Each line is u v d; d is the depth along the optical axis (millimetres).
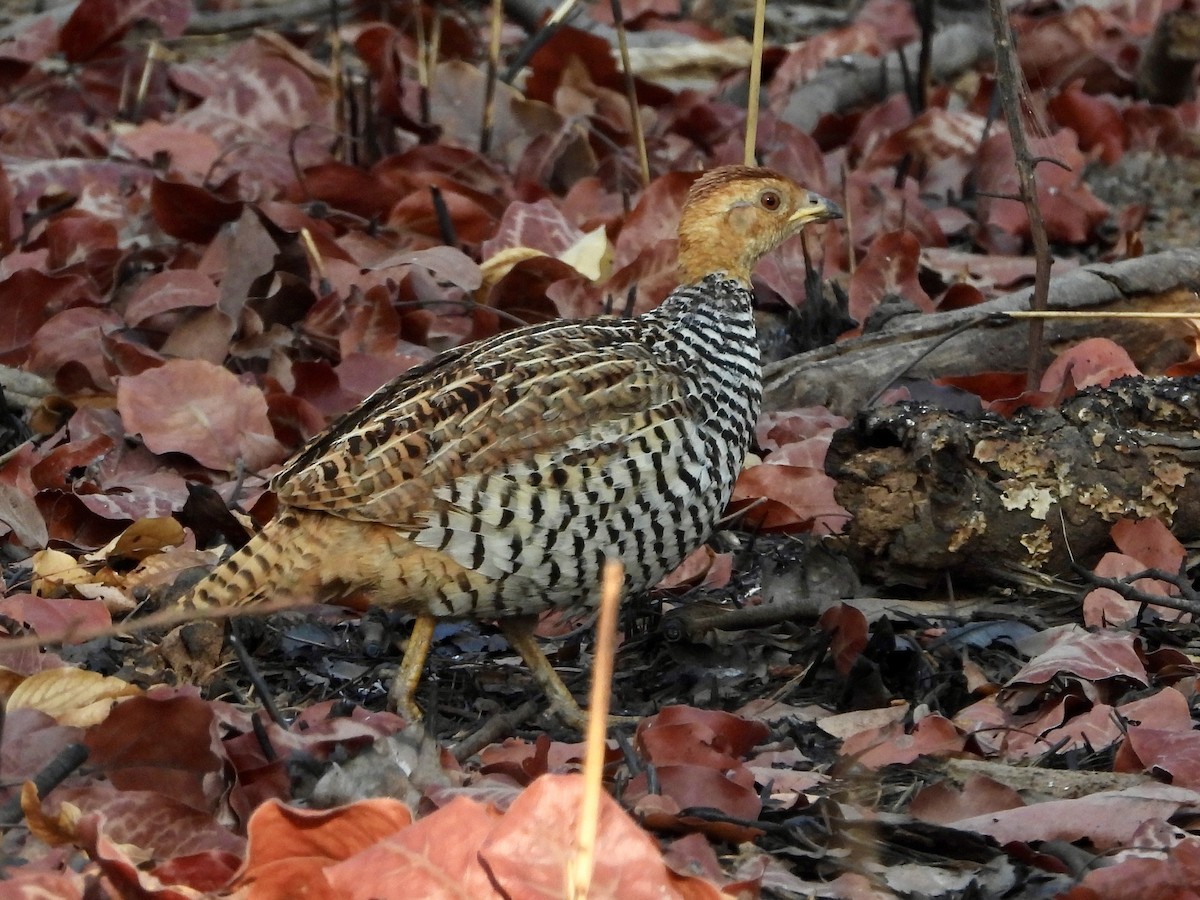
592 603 8469
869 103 19172
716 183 9492
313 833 5891
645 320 9039
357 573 8086
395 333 12039
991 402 11297
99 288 12875
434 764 6836
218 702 7422
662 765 6961
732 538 10359
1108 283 12523
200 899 5805
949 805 7055
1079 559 9602
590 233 13219
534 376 8211
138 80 18078
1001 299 12398
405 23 18375
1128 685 8398
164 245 13445
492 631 9695
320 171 14422
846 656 8531
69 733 6746
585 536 8180
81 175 15219
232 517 9836
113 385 11594
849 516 10031
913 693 8516
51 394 11586
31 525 9852
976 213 15797
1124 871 6227
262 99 16547
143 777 6797
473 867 5676
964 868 6695
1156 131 17812
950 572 9609
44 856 6195
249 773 6801
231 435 10766
